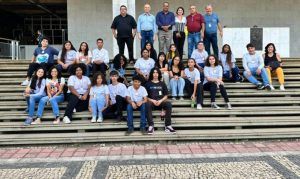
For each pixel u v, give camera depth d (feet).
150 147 22.99
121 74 30.73
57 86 26.12
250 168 18.31
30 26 85.25
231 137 24.08
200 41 31.53
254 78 30.68
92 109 25.44
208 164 19.15
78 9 52.80
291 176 16.99
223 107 28.02
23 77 32.24
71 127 24.75
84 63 28.73
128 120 24.39
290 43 53.78
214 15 34.47
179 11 33.78
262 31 43.88
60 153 21.86
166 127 24.62
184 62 33.32
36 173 18.06
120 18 32.76
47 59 29.89
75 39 53.01
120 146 23.34
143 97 24.45
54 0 64.49
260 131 24.56
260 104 28.45
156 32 33.96
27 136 23.67
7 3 67.77
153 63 29.27
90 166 19.12
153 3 52.39
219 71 28.43
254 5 53.42
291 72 33.58
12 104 27.61
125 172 18.01
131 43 33.35
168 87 28.86
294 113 27.20
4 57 47.91
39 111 25.35
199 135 23.98
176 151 21.93
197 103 27.45
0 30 78.23
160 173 17.75
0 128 24.52
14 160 20.52
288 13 53.62
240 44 43.91
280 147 22.59
